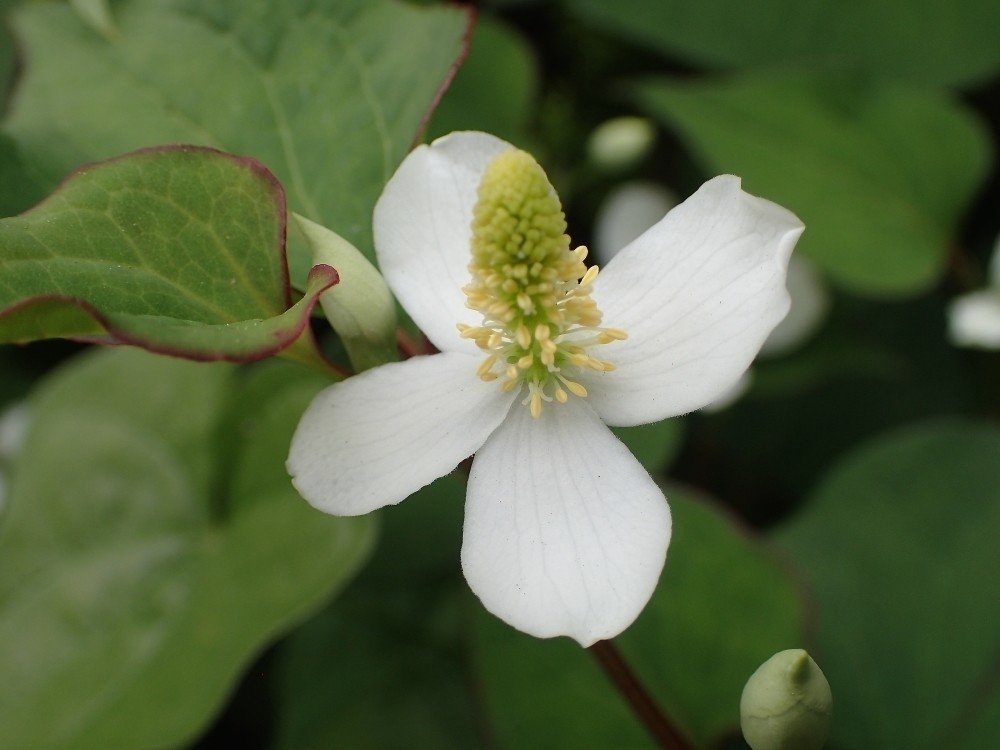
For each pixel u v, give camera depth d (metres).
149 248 0.10
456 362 0.11
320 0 0.12
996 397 0.20
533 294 0.11
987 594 0.15
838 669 0.15
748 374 0.18
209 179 0.10
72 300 0.09
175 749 0.13
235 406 0.16
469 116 0.18
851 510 0.16
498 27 0.18
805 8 0.20
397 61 0.12
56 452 0.16
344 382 0.10
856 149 0.18
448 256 0.11
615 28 0.20
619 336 0.11
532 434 0.11
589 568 0.10
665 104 0.18
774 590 0.13
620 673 0.12
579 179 0.21
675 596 0.14
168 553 0.15
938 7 0.19
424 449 0.10
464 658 0.16
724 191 0.11
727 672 0.14
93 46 0.13
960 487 0.16
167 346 0.09
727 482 0.20
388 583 0.17
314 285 0.10
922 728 0.15
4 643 0.15
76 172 0.10
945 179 0.18
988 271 0.21
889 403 0.20
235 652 0.14
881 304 0.20
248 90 0.12
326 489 0.10
